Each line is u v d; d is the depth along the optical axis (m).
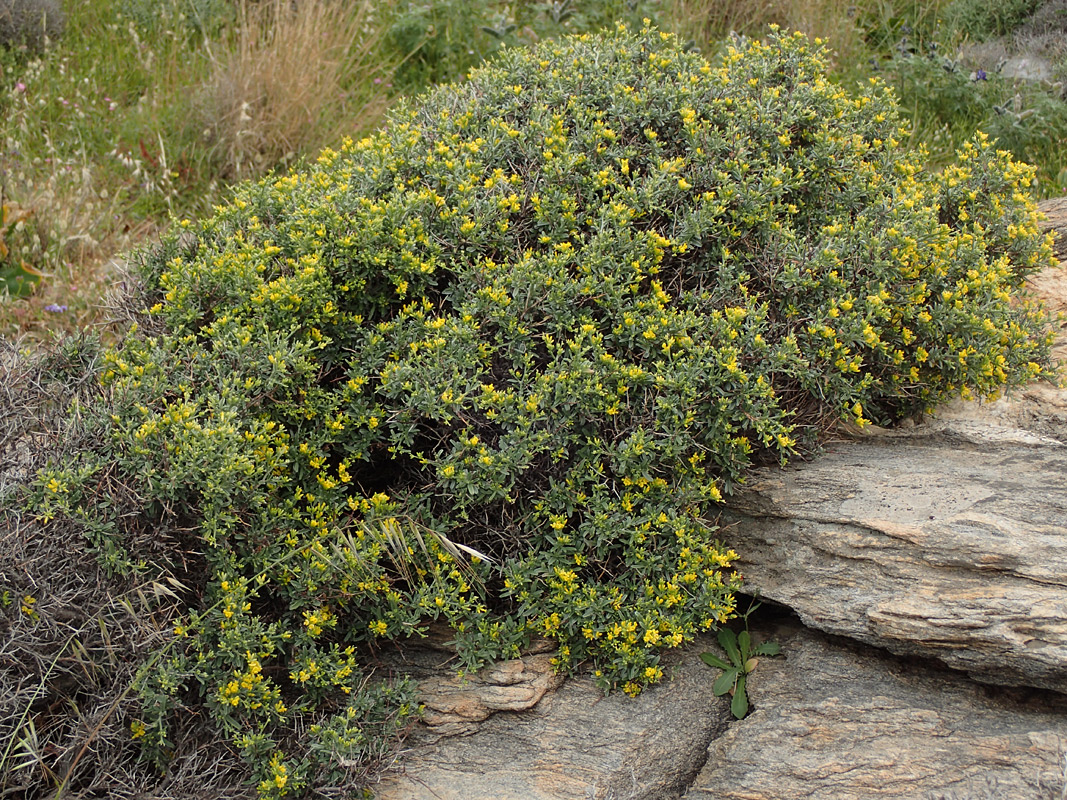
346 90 6.14
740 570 3.09
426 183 3.46
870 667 2.83
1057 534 2.70
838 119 3.81
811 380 3.12
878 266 3.20
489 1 6.73
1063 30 6.52
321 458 2.96
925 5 6.94
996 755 2.49
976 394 3.51
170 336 3.16
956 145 5.75
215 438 2.66
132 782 2.51
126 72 6.13
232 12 6.70
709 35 6.64
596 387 2.92
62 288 4.60
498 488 2.84
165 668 2.56
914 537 2.79
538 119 3.54
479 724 2.81
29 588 2.54
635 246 3.16
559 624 2.89
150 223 5.18
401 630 2.86
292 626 2.88
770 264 3.34
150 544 2.67
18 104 5.70
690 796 2.66
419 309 3.24
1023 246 3.74
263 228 3.48
